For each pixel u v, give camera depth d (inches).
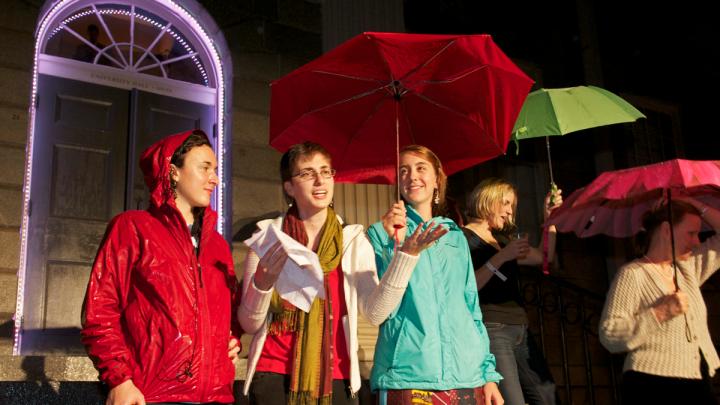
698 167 110.9
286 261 82.7
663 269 118.0
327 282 93.0
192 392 76.5
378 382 92.4
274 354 90.5
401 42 103.0
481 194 139.5
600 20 301.3
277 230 80.2
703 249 125.3
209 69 211.8
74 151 185.9
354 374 89.9
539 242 267.7
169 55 207.8
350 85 111.7
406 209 105.1
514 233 145.6
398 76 109.0
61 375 121.2
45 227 176.7
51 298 173.2
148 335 76.8
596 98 148.6
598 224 138.5
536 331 244.8
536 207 271.0
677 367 110.5
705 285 279.4
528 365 133.6
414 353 90.5
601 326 117.3
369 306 90.6
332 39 223.6
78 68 191.8
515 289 134.2
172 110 202.8
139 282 78.9
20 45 175.8
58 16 191.8
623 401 114.5
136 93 197.5
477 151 118.3
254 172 199.8
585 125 144.3
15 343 165.0
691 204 122.4
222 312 84.6
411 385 89.5
